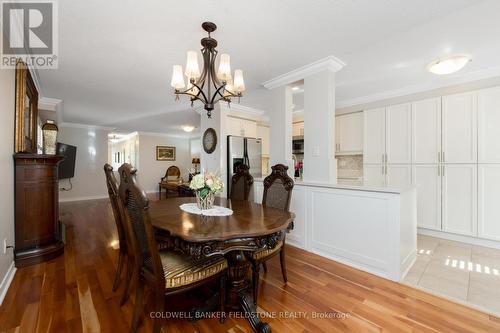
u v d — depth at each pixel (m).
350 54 2.50
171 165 9.12
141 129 7.82
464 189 3.14
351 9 1.77
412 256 2.48
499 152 2.88
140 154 8.41
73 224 4.05
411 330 1.50
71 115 5.45
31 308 1.68
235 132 4.57
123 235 1.91
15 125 2.39
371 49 2.39
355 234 2.39
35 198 2.52
